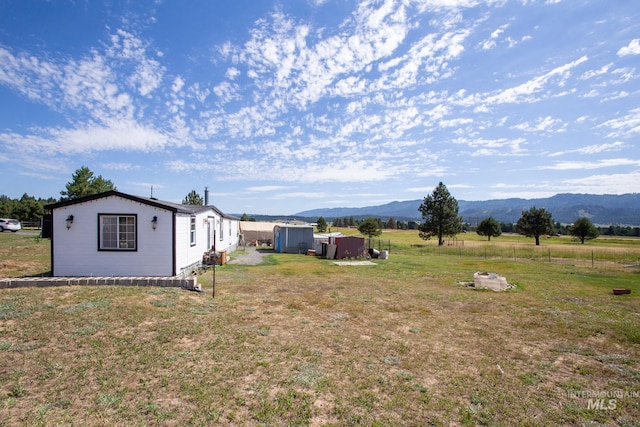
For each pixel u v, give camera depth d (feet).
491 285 42.11
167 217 39.01
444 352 19.84
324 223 202.28
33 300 25.58
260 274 46.88
